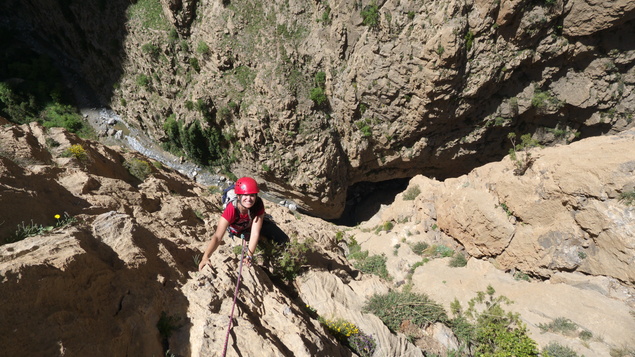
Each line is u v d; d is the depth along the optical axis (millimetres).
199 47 36375
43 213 6750
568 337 12594
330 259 15258
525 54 30953
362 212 45781
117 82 42312
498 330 12891
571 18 29234
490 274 16984
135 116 42969
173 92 39719
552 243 14914
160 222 10328
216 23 35281
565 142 36562
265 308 7836
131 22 38469
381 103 35062
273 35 35375
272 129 36875
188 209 12984
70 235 5832
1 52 42875
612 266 13242
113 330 5355
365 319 11008
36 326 4281
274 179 40031
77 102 44281
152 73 39688
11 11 45156
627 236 12648
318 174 38062
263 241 10414
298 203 42219
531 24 29062
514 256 16328
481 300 15336
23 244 5223
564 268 14586
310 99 36562
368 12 31797
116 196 10367
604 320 12555
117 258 6457
